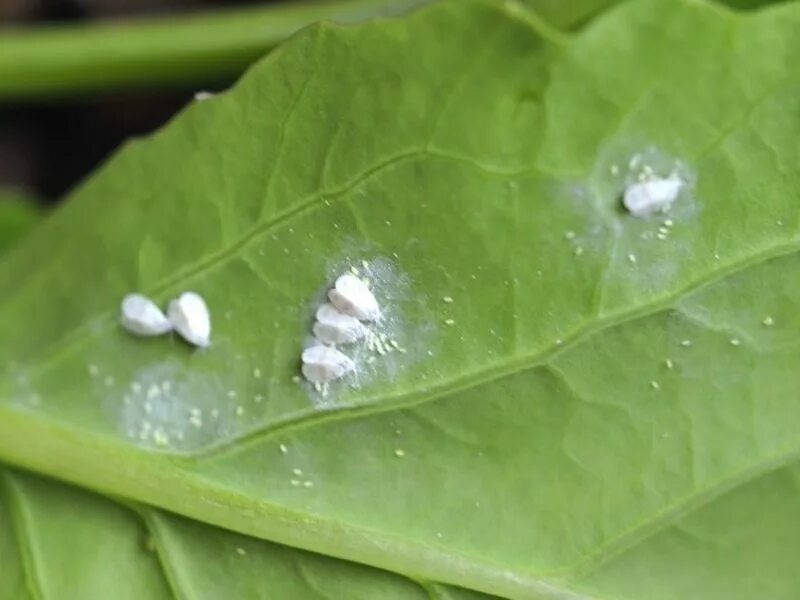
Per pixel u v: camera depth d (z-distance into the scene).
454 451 0.07
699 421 0.07
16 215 0.08
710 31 0.07
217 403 0.07
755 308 0.07
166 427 0.07
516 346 0.07
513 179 0.07
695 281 0.07
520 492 0.07
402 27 0.07
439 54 0.07
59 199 0.09
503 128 0.07
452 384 0.07
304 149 0.07
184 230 0.07
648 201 0.07
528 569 0.07
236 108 0.07
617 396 0.07
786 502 0.07
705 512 0.07
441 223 0.07
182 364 0.07
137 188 0.07
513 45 0.07
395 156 0.07
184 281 0.07
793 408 0.07
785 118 0.07
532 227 0.07
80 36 0.08
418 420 0.07
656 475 0.07
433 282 0.07
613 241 0.07
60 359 0.07
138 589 0.07
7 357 0.07
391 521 0.07
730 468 0.07
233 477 0.07
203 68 0.08
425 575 0.07
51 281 0.07
